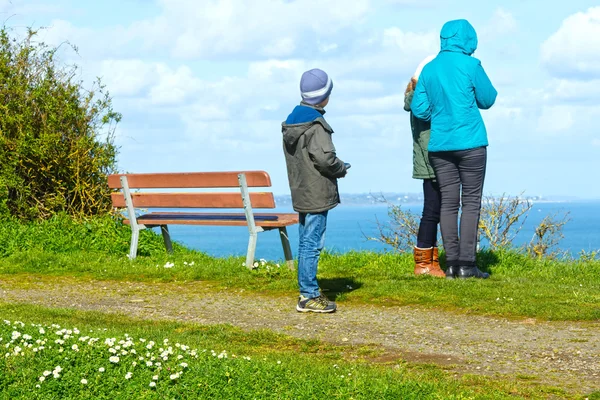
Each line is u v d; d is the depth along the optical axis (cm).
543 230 1176
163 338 586
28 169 1227
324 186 695
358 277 882
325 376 470
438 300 732
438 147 831
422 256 891
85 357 492
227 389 441
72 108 1236
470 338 596
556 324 633
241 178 930
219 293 813
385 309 715
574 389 458
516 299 718
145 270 940
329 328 645
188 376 462
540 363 519
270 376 461
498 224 1202
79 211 1256
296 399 429
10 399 430
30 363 479
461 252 846
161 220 1041
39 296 806
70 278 918
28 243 1090
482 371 503
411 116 887
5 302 762
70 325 629
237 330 637
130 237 1145
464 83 816
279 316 697
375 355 553
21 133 1204
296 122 682
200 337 601
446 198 847
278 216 967
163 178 1005
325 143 675
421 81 841
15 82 1234
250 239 933
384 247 1227
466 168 831
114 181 1048
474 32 845
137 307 748
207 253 1136
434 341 590
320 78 688
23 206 1219
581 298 718
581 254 1064
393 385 445
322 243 712
